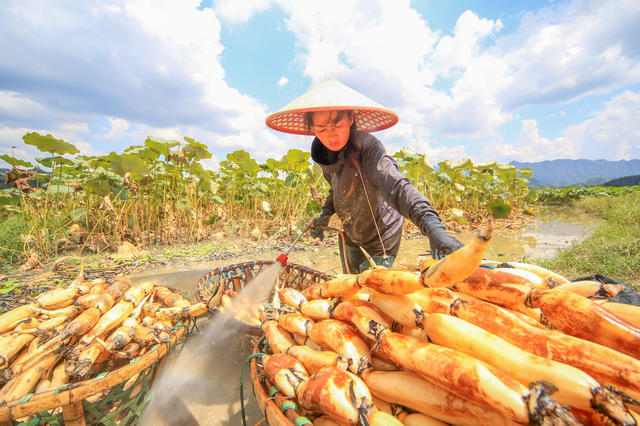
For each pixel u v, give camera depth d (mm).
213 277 2854
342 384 1110
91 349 1614
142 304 2162
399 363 1108
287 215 8953
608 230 6617
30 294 3740
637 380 754
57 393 1255
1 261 5152
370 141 1990
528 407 781
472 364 915
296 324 1583
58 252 5828
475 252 832
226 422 1857
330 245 6742
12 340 1629
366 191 2178
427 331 1123
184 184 8195
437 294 1197
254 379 1363
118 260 5281
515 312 1103
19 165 5980
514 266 1420
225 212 9156
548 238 7562
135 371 1465
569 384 783
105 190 6223
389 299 1250
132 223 6688
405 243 7074
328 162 2246
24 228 6473
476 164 11211
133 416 1568
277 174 10039
